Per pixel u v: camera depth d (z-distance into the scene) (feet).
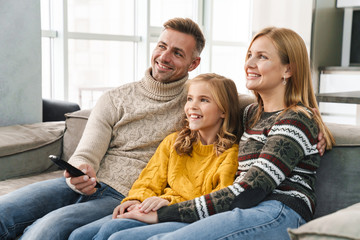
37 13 9.30
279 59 4.79
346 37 16.61
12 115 9.07
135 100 6.07
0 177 6.76
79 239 4.48
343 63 16.76
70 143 7.41
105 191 5.56
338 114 14.84
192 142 5.36
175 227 4.27
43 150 7.29
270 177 4.30
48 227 4.69
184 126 5.65
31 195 5.32
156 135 5.79
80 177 5.07
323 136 4.71
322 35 15.75
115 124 6.06
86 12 13.52
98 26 13.94
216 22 17.76
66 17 12.62
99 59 14.14
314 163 4.59
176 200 4.84
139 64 15.24
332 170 4.93
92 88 14.07
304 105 4.78
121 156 5.85
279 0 16.02
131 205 4.87
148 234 4.13
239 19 18.63
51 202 5.41
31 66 9.30
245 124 5.35
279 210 4.17
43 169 7.36
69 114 7.60
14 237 5.09
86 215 4.98
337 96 9.24
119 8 14.51
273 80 4.83
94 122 6.03
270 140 4.49
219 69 18.21
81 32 13.43
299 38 4.87
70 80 13.42
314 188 4.67
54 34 12.60
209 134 5.34
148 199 4.64
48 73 12.86
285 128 4.46
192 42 5.98
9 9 8.82
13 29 8.93
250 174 4.39
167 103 5.86
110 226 4.37
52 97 13.02
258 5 16.66
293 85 4.86
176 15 16.35
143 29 15.02
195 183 5.08
